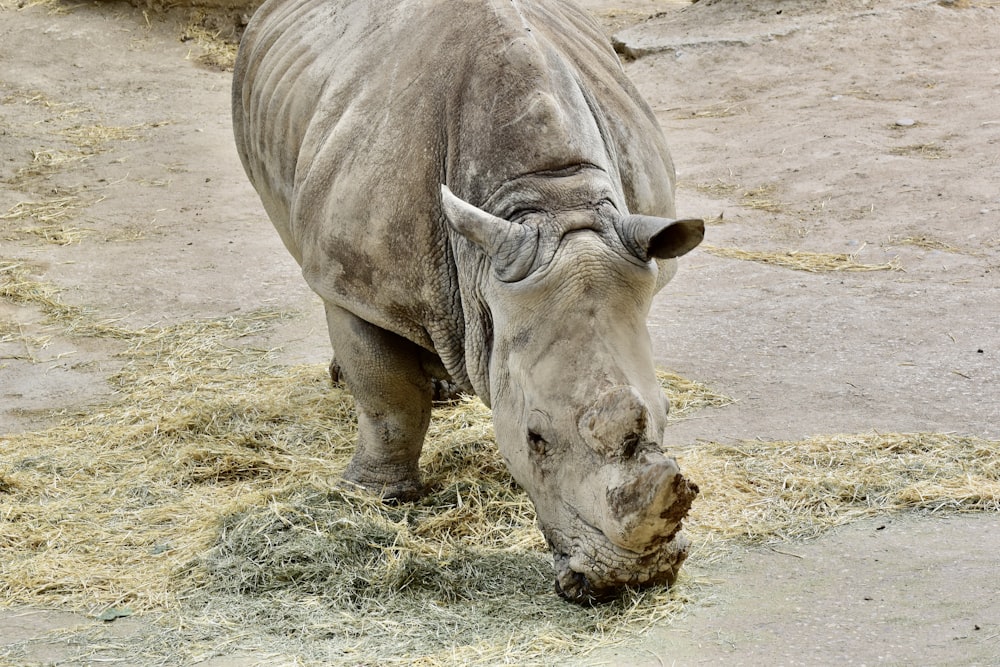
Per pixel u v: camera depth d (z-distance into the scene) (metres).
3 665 12.22
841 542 14.21
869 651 11.63
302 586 13.53
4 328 23.95
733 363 20.56
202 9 45.66
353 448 17.84
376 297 14.07
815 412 18.36
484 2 14.35
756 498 15.40
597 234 12.04
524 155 12.77
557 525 11.66
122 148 36.22
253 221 30.31
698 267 25.84
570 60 14.64
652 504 10.48
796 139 34.22
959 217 27.56
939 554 13.72
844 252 26.25
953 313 22.12
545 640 12.01
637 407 10.77
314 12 17.42
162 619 13.06
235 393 20.11
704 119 37.41
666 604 12.55
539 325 11.66
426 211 13.55
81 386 21.02
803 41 42.06
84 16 45.41
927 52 40.97
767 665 11.45
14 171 34.47
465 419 18.41
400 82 14.34
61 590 13.94
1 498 16.52
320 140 15.02
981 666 11.25
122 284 26.12
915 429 17.48
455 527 15.04
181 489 16.77
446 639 12.24
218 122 38.56
